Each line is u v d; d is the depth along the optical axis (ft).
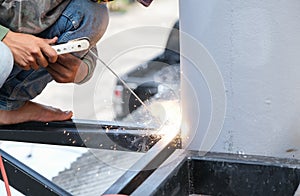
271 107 5.19
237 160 5.18
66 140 6.50
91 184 6.91
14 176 5.65
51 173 7.29
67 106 12.63
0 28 6.06
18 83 6.82
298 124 5.16
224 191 5.27
